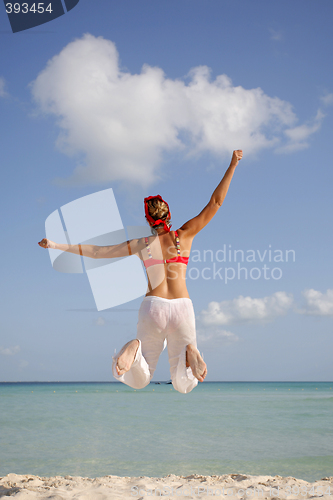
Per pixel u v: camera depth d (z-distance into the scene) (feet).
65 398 94.32
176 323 8.61
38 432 35.81
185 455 26.35
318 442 31.65
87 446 29.32
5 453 26.68
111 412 55.31
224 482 14.85
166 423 42.63
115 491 13.07
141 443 30.60
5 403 74.49
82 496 11.92
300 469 22.58
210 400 89.56
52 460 24.68
